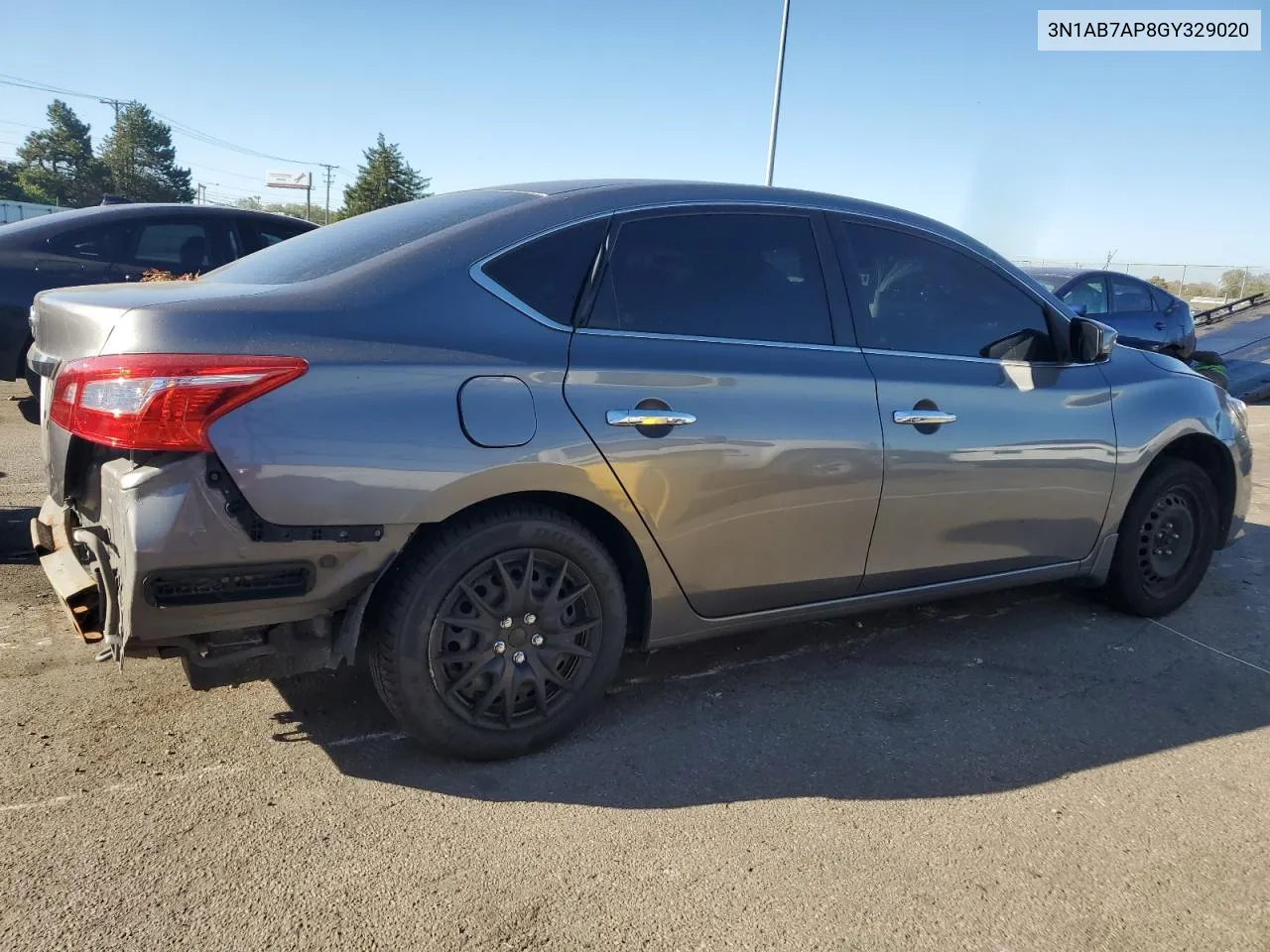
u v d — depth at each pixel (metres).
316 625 2.57
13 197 71.81
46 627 3.71
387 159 73.06
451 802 2.66
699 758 2.97
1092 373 3.93
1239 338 16.78
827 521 3.22
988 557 3.69
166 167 88.38
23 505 5.05
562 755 2.96
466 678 2.75
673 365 2.93
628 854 2.47
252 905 2.20
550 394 2.71
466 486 2.58
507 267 2.81
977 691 3.54
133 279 6.97
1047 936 2.23
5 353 6.54
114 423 2.28
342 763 2.84
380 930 2.14
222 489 2.31
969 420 3.48
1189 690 3.63
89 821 2.49
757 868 2.43
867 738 3.15
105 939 2.07
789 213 3.35
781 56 18.38
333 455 2.41
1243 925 2.30
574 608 2.94
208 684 2.50
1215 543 4.50
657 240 3.07
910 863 2.48
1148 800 2.84
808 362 3.18
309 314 2.50
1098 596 4.43
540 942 2.13
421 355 2.57
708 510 2.99
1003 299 3.78
